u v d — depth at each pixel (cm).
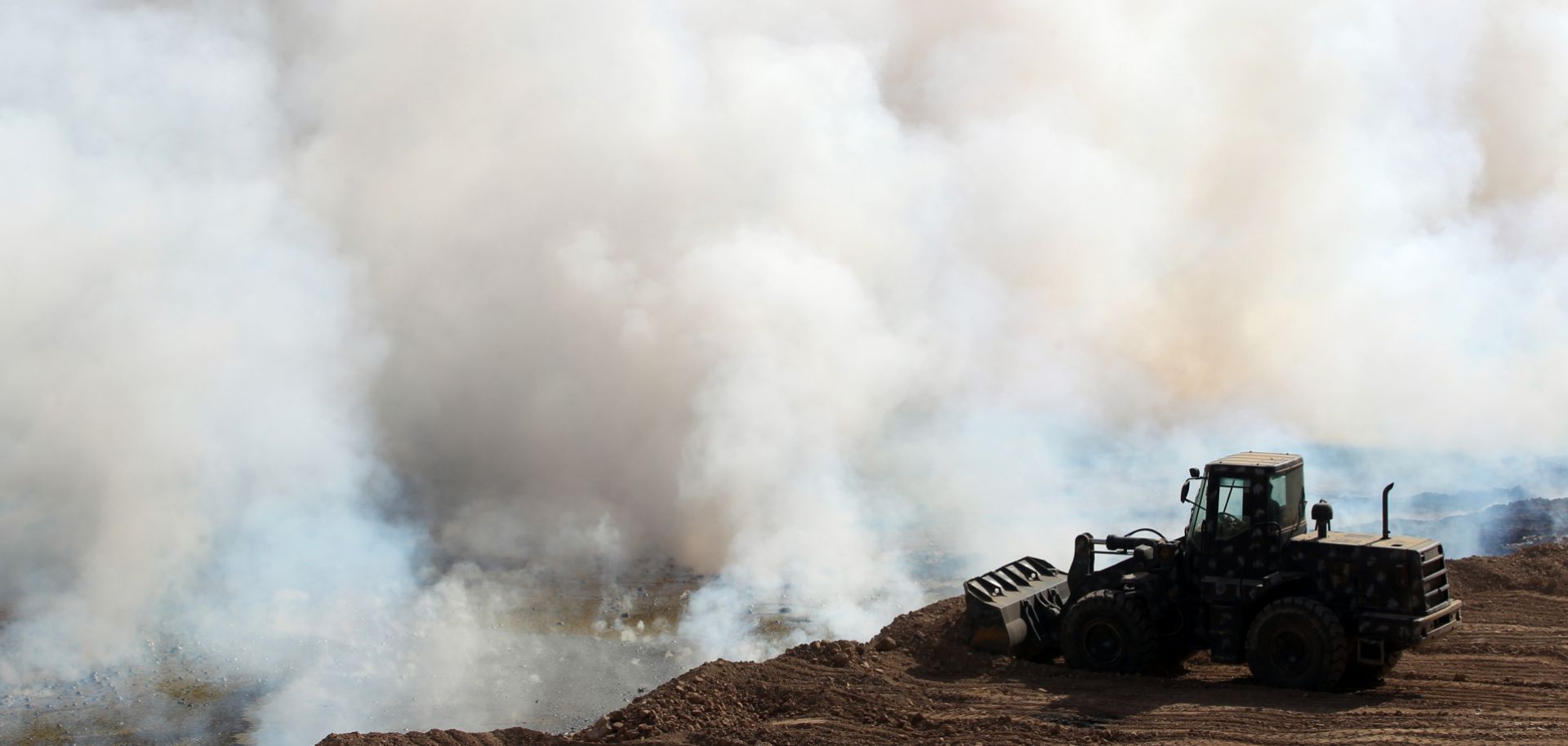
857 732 745
